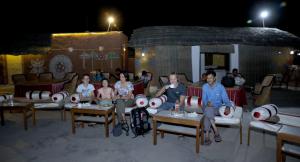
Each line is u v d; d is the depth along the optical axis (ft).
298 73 48.88
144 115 17.58
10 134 18.53
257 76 43.42
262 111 14.83
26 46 48.34
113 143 16.17
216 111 16.43
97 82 30.37
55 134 18.25
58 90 29.66
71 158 14.05
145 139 16.79
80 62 51.19
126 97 20.03
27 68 51.93
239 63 40.88
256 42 41.55
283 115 15.46
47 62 51.90
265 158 13.47
